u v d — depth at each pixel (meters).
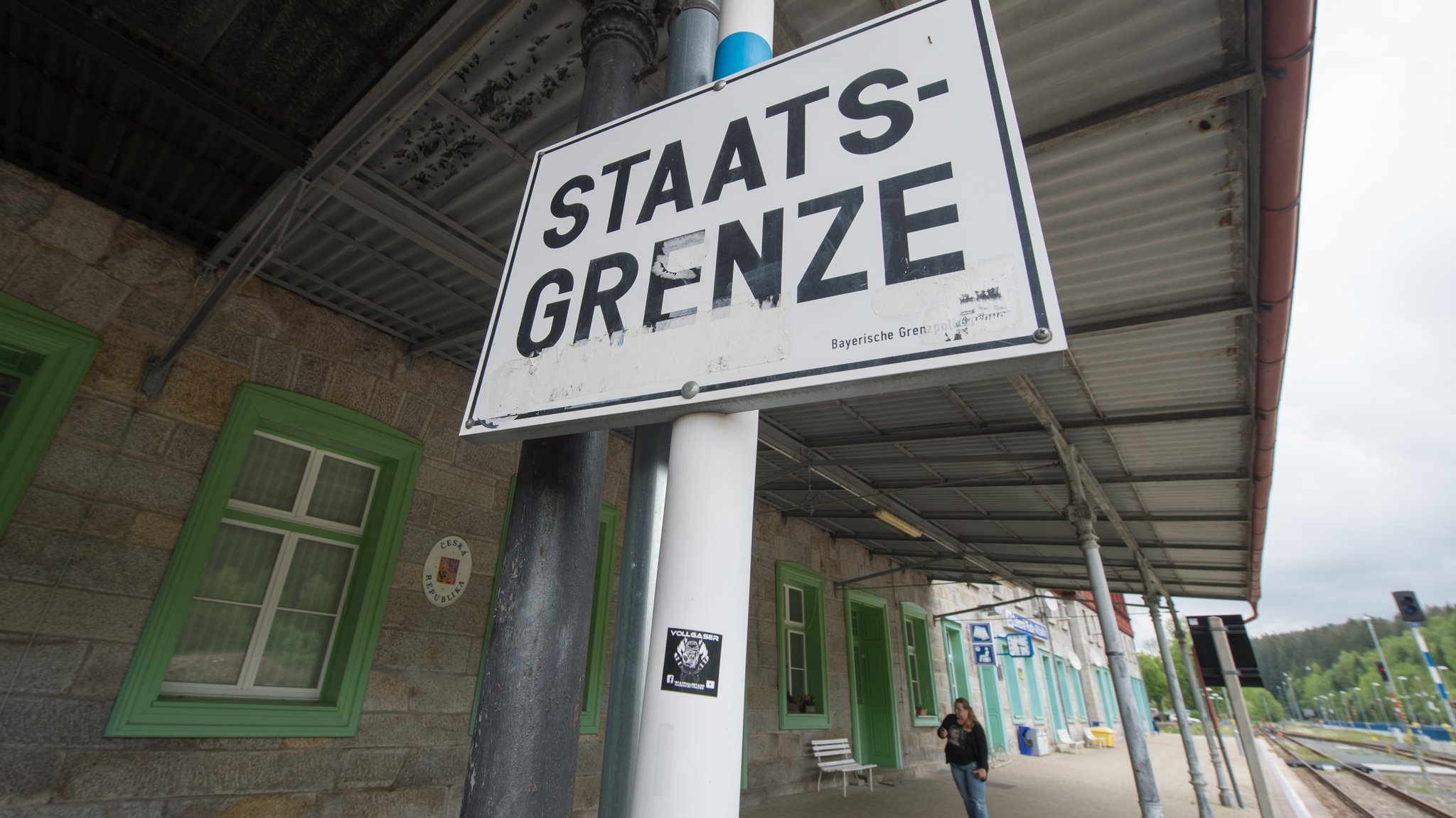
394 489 5.17
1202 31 2.82
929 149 1.13
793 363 1.04
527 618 1.32
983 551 11.10
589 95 1.86
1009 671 17.98
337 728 4.51
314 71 2.77
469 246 4.24
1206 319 4.39
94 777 3.61
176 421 4.21
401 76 2.67
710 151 1.38
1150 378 5.22
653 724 0.99
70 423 3.82
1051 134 3.31
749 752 8.17
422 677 5.05
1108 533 8.92
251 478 4.62
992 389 5.56
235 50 2.69
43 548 3.63
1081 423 6.00
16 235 3.78
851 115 1.24
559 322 1.35
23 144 3.66
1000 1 2.81
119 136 3.56
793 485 8.67
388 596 4.97
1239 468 6.59
